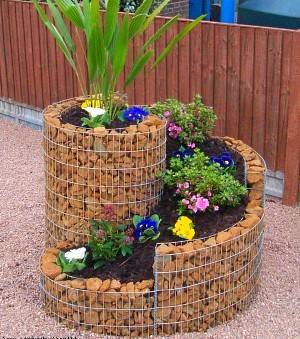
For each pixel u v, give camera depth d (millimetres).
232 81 6168
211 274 3986
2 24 8477
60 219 4527
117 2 4285
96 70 4535
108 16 4344
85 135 4223
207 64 6332
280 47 5730
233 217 4336
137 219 4285
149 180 4387
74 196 4375
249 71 6012
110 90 4578
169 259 3861
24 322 4098
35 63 8227
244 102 6121
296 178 5836
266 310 4277
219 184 4301
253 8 8570
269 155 6039
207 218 4320
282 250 5098
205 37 6270
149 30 6715
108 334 3979
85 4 4492
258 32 5855
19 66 8484
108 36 4426
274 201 6051
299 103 5648
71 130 4266
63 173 4387
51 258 4266
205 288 3990
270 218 5695
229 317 4156
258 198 4730
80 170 4297
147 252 4148
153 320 3955
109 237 4184
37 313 4191
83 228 4414
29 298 4402
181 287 3926
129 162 4270
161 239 4203
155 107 5195
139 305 3908
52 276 4086
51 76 8070
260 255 4504
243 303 4250
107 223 4215
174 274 3891
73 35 7434
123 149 4234
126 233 4230
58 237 4594
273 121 5941
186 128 5105
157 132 4355
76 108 4852
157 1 10961
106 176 4273
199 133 5148
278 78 5809
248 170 4793
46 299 4176
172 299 3932
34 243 5238
